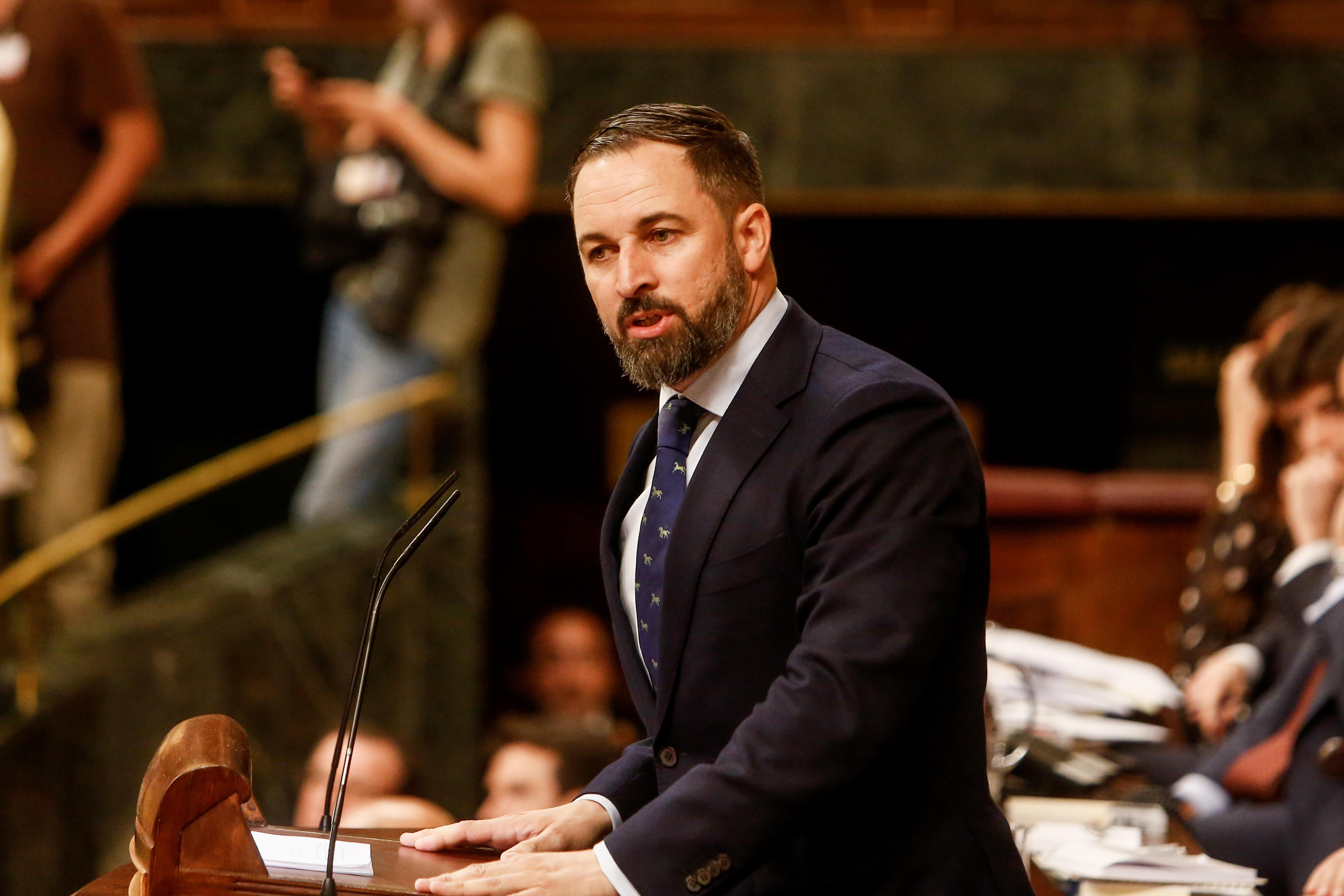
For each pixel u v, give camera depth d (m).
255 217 22.00
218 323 22.72
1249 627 12.04
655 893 4.62
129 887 5.04
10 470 12.57
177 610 14.34
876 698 4.67
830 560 4.91
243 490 16.48
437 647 16.08
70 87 13.80
